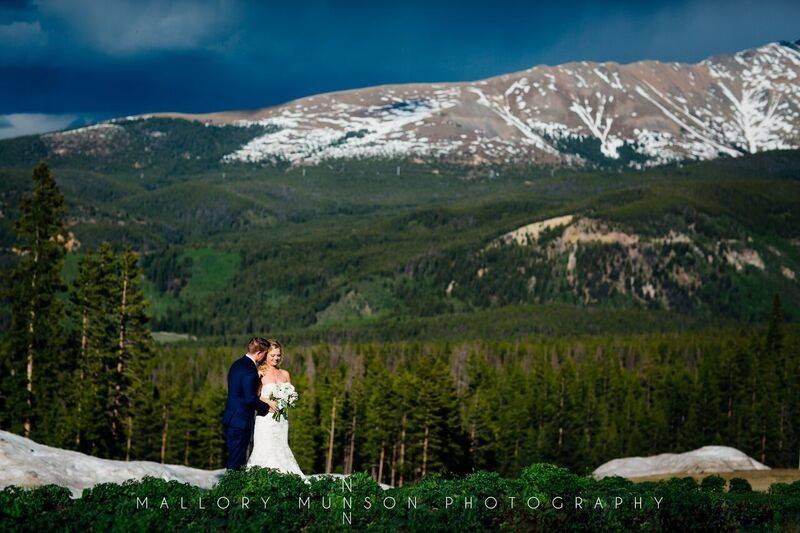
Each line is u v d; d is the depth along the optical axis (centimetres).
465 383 13350
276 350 1644
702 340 17525
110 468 2020
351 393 8631
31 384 5541
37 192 5638
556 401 10919
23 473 1830
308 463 7875
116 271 6047
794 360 12356
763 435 11106
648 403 12950
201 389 12862
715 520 1612
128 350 6059
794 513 1747
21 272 5575
